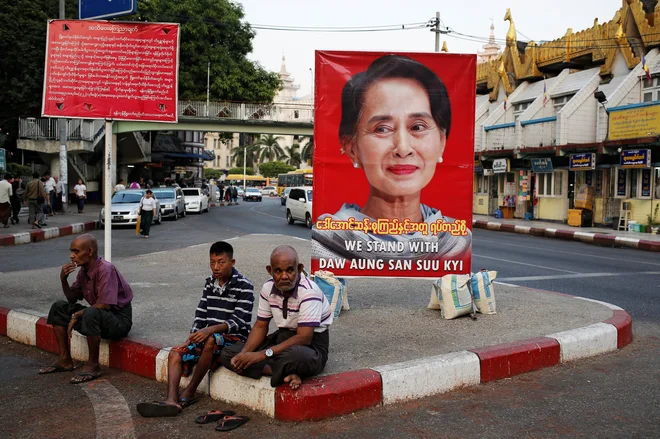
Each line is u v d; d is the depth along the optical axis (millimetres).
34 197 19016
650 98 22375
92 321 5039
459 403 4477
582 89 24828
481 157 30750
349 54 6703
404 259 6828
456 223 6828
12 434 4000
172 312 6676
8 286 8344
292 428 4004
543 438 3867
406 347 5242
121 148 40562
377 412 4281
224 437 3900
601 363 5504
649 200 21562
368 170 6777
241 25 44125
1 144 32156
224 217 30844
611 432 3965
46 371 5285
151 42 7281
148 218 19031
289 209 26219
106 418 4250
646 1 24078
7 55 32688
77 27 7219
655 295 9047
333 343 5395
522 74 30734
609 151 22312
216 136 117688
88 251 5191
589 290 9469
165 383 4969
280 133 37625
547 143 26047
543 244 18875
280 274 4242
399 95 6727
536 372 5211
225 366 4488
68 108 7234
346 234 6812
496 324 6152
